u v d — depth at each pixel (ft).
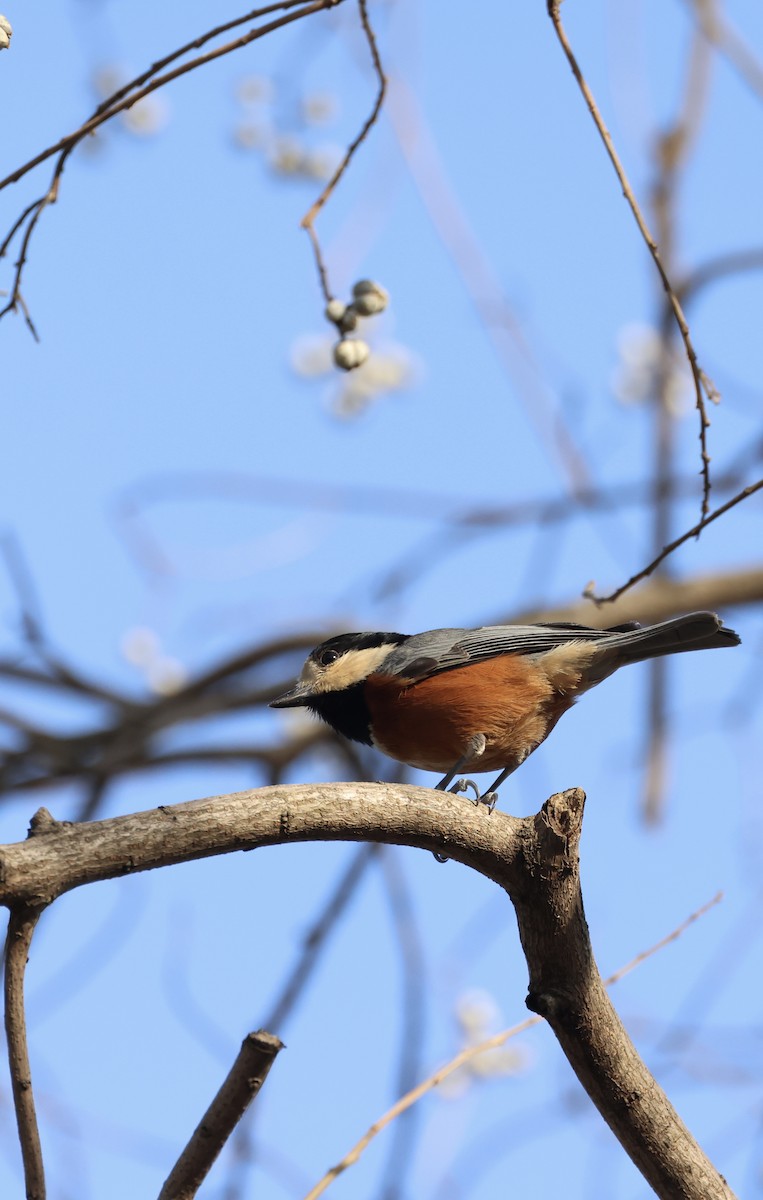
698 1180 24.26
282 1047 20.35
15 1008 19.44
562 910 23.63
